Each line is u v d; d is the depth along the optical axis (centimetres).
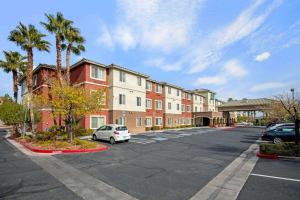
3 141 2241
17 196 641
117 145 1833
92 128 2739
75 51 2508
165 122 4384
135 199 621
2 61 3159
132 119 3294
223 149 1608
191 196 648
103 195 651
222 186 741
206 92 6525
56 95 1752
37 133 2317
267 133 1941
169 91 4588
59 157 1273
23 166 1033
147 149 1596
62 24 2291
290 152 1227
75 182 777
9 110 2383
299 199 623
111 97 2967
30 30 2236
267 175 879
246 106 6128
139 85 3491
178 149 1595
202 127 5306
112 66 2950
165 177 845
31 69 2219
